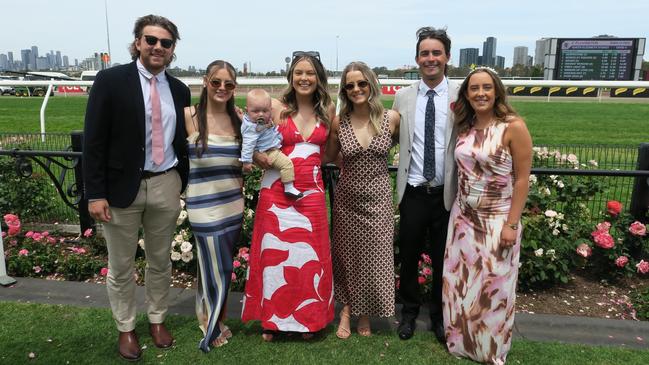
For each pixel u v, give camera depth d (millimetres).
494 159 2852
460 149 2979
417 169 3230
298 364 3037
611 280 4230
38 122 18781
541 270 3971
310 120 3113
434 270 3408
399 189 3285
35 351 3127
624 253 4219
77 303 3801
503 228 2906
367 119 3131
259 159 3037
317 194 3148
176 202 3113
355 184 3170
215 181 3074
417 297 3467
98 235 4953
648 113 23422
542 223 4152
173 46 2865
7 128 16625
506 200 2926
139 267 4297
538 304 3859
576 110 24938
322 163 3479
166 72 2994
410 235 3312
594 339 3326
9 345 3189
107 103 2768
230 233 3182
